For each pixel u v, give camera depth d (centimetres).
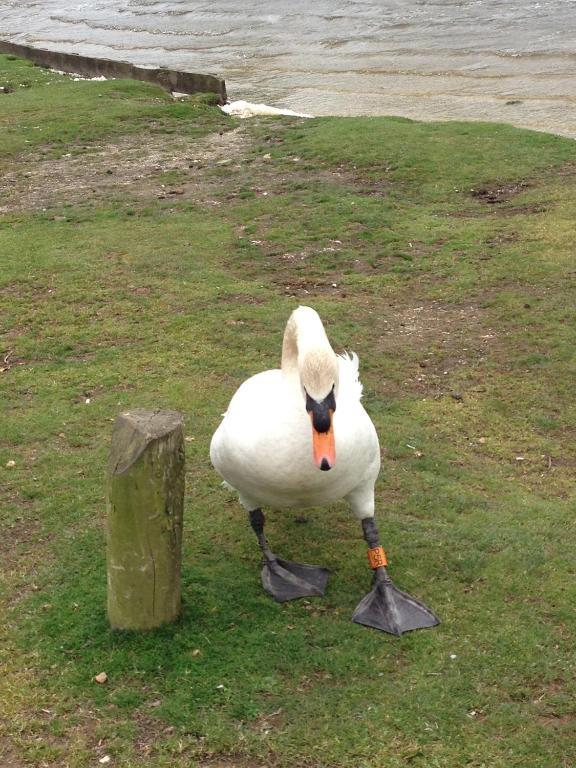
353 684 188
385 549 228
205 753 175
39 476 262
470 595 212
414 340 339
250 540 234
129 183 557
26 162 618
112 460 188
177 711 182
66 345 342
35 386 315
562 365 315
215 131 672
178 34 1504
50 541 235
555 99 821
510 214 466
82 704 186
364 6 1535
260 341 337
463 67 1011
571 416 288
